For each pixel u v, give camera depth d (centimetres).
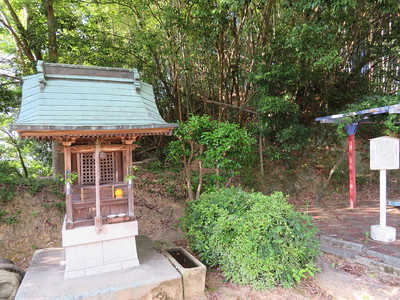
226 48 908
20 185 633
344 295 331
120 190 373
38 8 795
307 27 611
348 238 509
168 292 331
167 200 710
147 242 475
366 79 1077
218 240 390
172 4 797
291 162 1002
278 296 329
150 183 762
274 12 846
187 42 823
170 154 568
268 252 340
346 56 980
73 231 340
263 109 792
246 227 353
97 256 356
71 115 330
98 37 853
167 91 988
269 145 1016
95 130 309
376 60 1076
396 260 398
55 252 438
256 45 870
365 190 967
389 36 938
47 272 356
